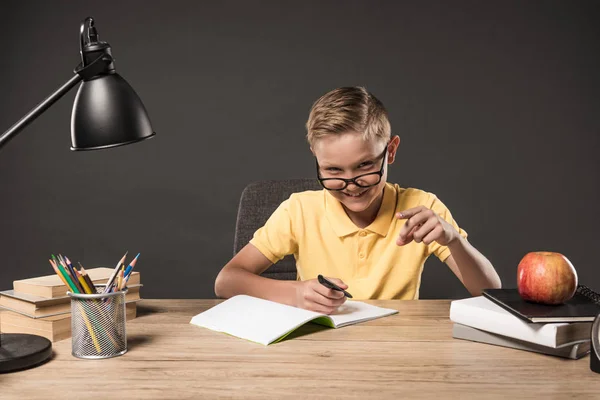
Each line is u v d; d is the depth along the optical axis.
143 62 2.62
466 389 0.70
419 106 2.58
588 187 2.58
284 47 2.60
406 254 1.42
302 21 2.59
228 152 2.62
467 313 0.89
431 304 1.15
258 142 2.62
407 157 2.59
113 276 0.86
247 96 2.61
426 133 2.58
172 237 2.65
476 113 2.58
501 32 2.56
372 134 1.18
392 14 2.57
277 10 2.59
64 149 2.63
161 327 0.98
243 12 2.60
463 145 2.59
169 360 0.81
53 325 0.89
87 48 0.80
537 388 0.70
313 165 2.62
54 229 2.65
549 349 0.82
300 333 0.94
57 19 2.62
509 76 2.56
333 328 0.97
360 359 0.81
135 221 2.65
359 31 2.58
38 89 2.63
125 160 2.63
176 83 2.62
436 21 2.56
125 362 0.80
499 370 0.76
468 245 1.27
